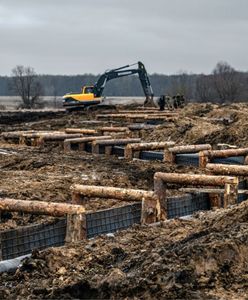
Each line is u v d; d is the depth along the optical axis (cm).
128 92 12700
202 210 1013
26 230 786
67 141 1970
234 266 611
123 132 2383
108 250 744
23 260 713
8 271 702
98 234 859
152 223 902
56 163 1619
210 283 579
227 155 1525
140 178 1413
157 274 585
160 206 948
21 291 620
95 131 2328
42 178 1388
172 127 2502
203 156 1509
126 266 651
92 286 582
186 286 568
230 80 7288
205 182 1016
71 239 817
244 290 569
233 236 666
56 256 712
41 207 849
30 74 6938
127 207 912
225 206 1011
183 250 632
